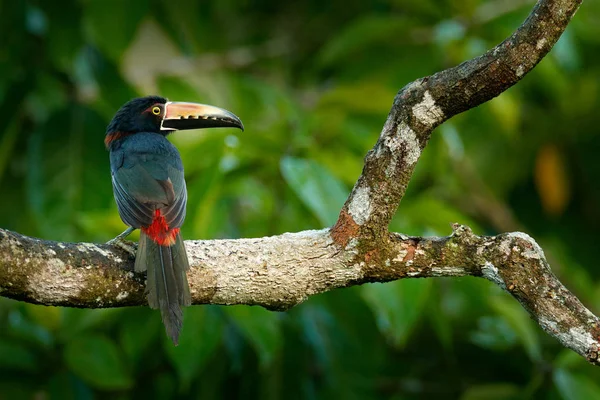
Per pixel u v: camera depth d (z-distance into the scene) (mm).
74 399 10711
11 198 12227
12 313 11070
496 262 7301
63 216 11367
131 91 12266
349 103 12281
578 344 7129
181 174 9203
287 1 14984
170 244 7504
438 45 12469
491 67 6977
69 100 11984
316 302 11211
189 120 10148
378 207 7398
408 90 7262
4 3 12258
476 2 12695
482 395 11234
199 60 14219
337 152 11047
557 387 10914
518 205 14578
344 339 11195
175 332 7137
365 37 12773
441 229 11156
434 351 12070
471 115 13320
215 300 7523
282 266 7496
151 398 11352
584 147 14617
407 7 13094
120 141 9992
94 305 7359
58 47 12320
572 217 14562
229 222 10469
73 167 11578
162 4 13609
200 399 11242
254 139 10367
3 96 11750
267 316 9859
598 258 14336
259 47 14688
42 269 7125
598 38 13383
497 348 11586
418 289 9555
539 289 7219
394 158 7316
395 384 11844
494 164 14438
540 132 14492
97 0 12250
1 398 10750
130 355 10539
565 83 13258
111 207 11508
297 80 14688
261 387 11117
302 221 10469
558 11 6762
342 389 11141
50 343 10898
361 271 7523
